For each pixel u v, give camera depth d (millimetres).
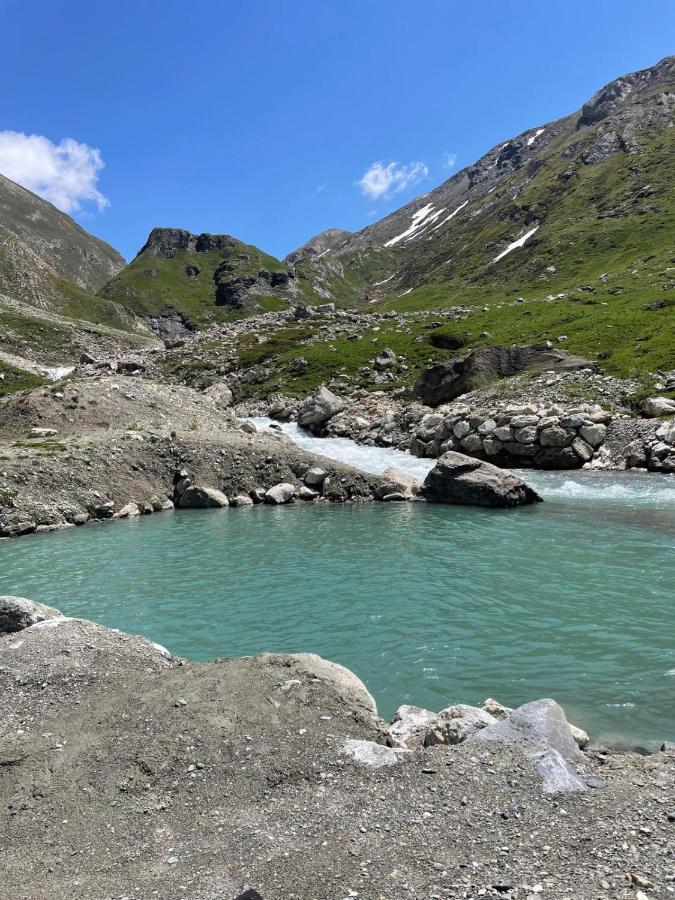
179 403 51969
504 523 27312
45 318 136500
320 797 7301
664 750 8953
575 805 6793
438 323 90562
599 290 91375
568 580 18453
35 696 10336
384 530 27219
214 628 15805
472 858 5922
